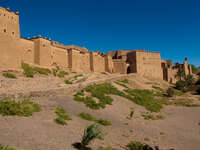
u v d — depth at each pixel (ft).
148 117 55.42
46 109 37.65
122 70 204.64
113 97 73.00
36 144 19.52
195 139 36.60
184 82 169.78
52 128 26.94
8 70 80.48
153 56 210.59
